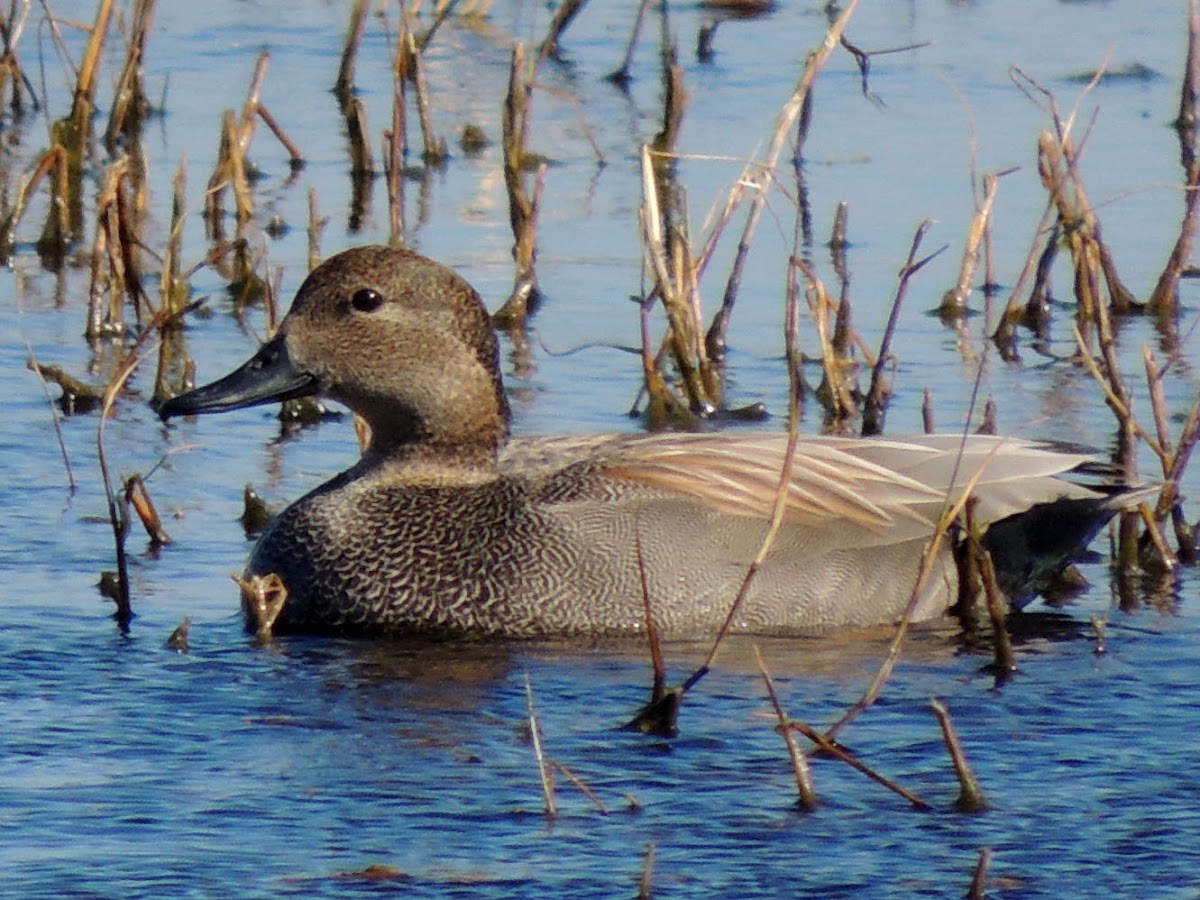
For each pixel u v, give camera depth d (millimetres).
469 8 28688
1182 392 16484
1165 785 9789
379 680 11281
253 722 10539
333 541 12391
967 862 8984
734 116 24203
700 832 9242
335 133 23938
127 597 12141
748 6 29250
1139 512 13344
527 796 9617
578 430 15781
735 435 13125
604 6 29578
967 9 28922
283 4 29172
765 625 12344
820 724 10570
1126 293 18594
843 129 23656
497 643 12078
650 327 18141
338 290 12805
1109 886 8781
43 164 20000
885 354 15719
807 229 20500
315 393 12961
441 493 12617
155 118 24062
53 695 10852
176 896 8594
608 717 10672
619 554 12281
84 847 9016
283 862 8906
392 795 9594
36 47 26094
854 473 12711
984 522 12570
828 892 8695
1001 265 19672
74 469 14664
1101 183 21438
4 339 17766
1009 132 23328
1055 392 16500
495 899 8594
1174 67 25781
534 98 25188
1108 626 12367
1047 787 9758
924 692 11109
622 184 22094
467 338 12781
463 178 22609
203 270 19828
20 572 12758
